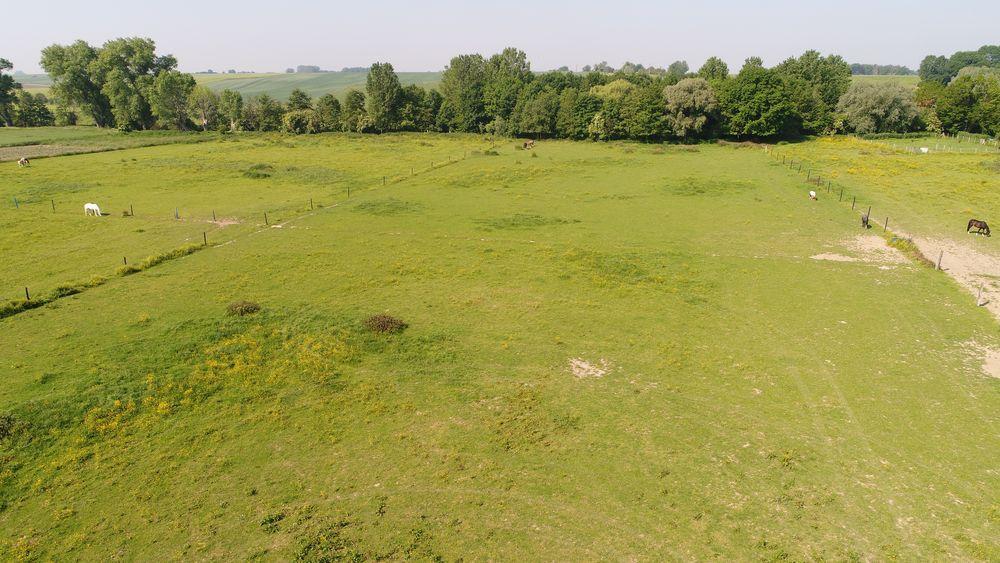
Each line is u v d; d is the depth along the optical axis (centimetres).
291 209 5116
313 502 1706
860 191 5666
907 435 1975
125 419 2083
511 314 2984
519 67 13762
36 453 1902
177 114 11706
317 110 11975
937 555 1483
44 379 2311
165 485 1772
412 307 3069
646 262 3766
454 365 2472
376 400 2217
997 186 5712
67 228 4534
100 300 3141
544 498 1709
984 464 1822
